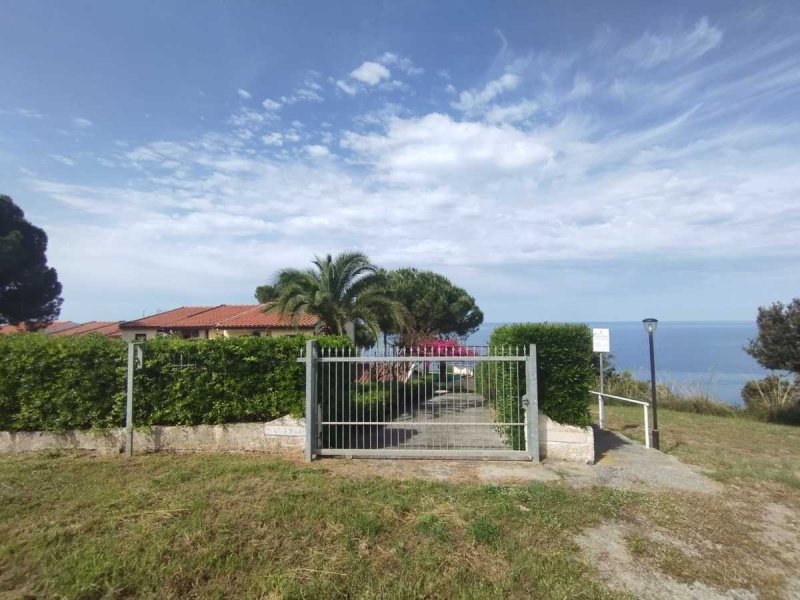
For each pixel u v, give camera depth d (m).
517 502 5.71
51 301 34.56
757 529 5.30
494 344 10.06
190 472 6.68
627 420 13.74
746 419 16.58
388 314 19.31
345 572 4.12
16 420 8.11
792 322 15.49
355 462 7.36
